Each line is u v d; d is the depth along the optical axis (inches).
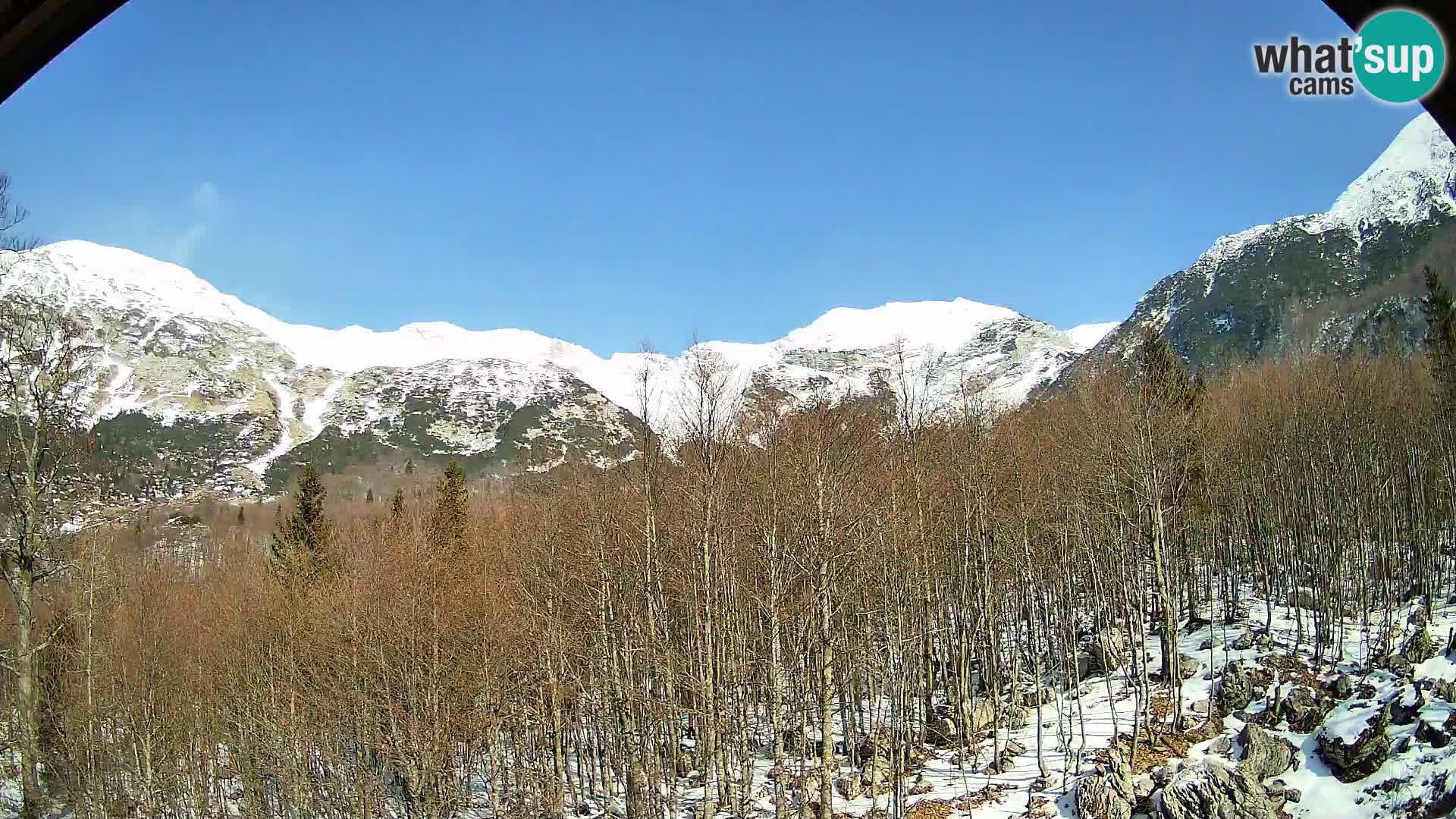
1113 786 1173.1
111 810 1509.6
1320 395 2066.9
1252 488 2016.5
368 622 1491.1
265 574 1919.3
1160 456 1625.2
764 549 1387.8
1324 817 1122.7
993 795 1288.1
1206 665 1593.3
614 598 1568.7
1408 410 2148.1
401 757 1363.2
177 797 1648.6
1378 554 1812.3
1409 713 1195.3
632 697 1412.4
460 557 1829.5
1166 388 1769.2
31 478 1207.6
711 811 1358.3
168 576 2142.0
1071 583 1667.1
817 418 1588.3
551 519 1765.5
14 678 1402.6
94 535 1521.9
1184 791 1124.5
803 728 1283.2
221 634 1697.8
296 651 1582.2
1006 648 1802.4
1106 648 1579.7
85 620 1552.7
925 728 1546.5
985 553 1603.1
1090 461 1679.4
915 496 1647.4
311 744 1515.7
